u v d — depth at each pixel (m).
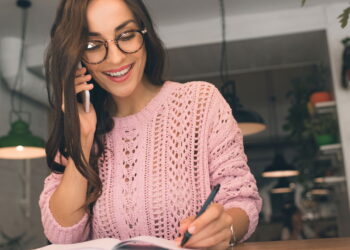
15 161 5.24
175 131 1.20
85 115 1.16
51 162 1.24
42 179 5.83
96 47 1.11
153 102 1.26
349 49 3.95
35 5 4.12
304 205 7.65
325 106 4.25
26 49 4.88
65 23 1.12
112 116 1.31
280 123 8.94
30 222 5.44
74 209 1.13
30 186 5.49
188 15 4.55
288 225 6.92
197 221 0.80
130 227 1.16
